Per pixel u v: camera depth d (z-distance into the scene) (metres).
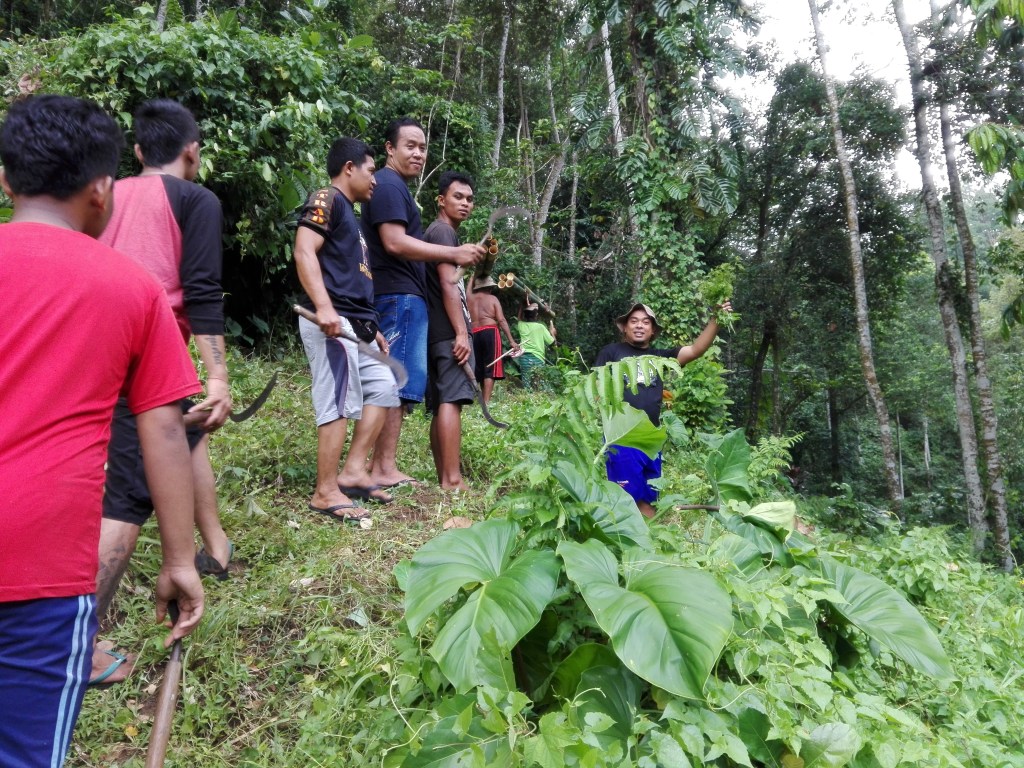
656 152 11.98
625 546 2.58
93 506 1.48
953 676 2.69
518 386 10.77
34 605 1.40
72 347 1.45
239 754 2.33
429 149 14.27
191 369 1.71
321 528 3.62
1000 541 13.58
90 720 2.35
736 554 2.88
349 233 3.75
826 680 2.18
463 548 2.51
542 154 20.80
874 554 3.92
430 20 21.39
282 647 2.79
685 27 12.03
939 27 13.95
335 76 7.84
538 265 17.12
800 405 25.48
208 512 2.95
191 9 12.18
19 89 6.02
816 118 19.61
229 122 6.27
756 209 21.77
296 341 7.46
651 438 2.89
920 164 14.68
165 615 1.98
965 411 14.27
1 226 1.50
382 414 4.05
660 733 1.86
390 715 2.30
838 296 21.19
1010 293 20.44
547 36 21.89
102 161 1.58
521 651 2.46
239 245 6.78
